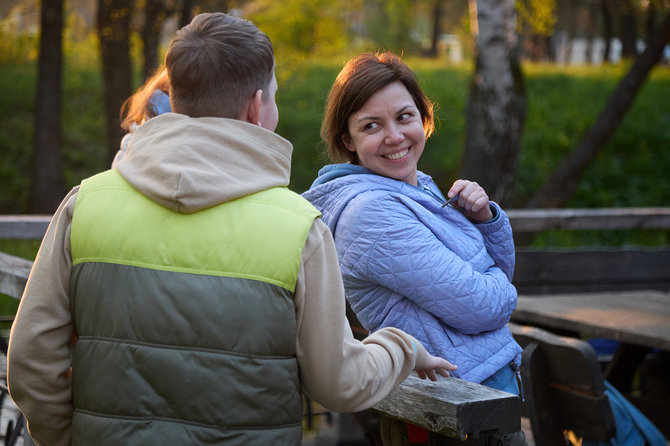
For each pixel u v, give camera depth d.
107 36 12.84
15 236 4.72
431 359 1.82
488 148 9.01
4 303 8.59
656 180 14.48
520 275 5.49
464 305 2.09
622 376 4.17
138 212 1.55
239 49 1.61
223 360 1.47
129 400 1.47
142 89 2.83
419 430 2.21
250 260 1.51
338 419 4.19
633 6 16.39
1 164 15.10
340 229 2.17
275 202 1.57
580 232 12.92
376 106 2.24
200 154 1.54
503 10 8.89
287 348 1.52
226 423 1.46
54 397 1.59
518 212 5.96
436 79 17.73
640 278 5.76
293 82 17.22
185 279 1.49
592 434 2.91
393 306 2.17
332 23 15.96
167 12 12.63
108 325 1.50
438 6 28.58
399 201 2.18
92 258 1.55
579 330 4.11
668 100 16.91
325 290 1.57
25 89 17.44
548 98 17.11
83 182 1.67
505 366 2.25
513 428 1.91
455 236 2.22
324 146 2.50
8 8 19.95
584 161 12.09
